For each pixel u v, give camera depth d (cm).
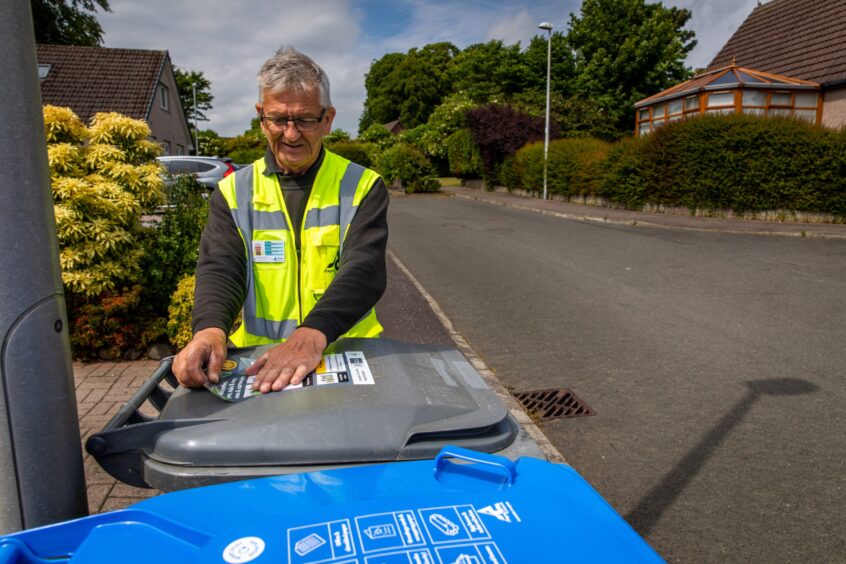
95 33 3128
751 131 1523
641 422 423
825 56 2064
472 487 115
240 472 128
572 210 1888
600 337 614
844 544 291
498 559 96
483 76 3862
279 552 95
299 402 138
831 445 387
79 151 550
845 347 575
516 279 898
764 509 319
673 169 1689
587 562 97
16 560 100
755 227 1405
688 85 2200
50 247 135
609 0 3597
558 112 3350
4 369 130
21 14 128
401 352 169
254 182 197
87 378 486
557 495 112
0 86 125
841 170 1437
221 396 143
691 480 348
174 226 591
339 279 177
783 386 483
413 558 95
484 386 158
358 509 106
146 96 2516
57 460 138
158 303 561
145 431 133
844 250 1128
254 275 196
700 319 674
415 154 3092
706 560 281
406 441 133
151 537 102
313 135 186
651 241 1275
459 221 1742
